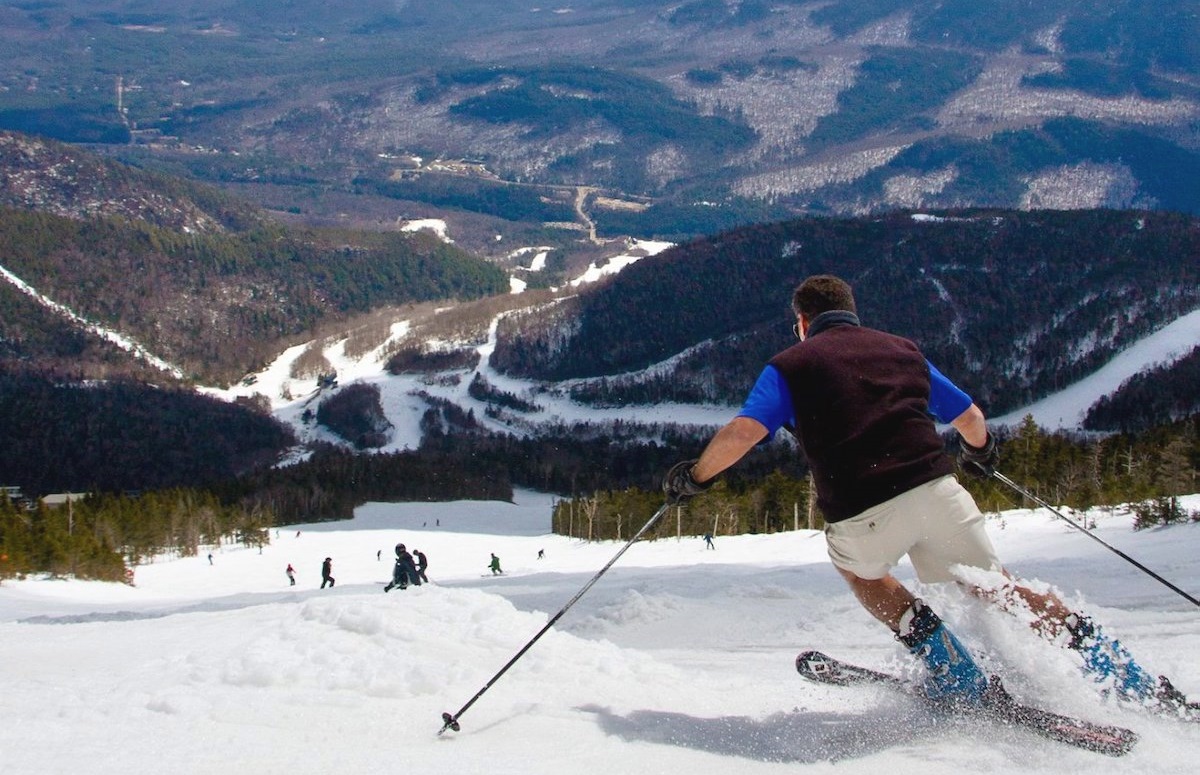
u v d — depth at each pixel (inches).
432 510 4453.7
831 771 123.5
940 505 136.3
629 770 124.2
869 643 236.5
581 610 397.4
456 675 172.9
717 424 7101.4
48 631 350.6
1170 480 1234.6
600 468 5654.5
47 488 6363.2
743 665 215.3
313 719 147.6
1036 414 6353.3
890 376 142.2
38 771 120.1
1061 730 125.3
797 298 157.2
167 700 153.6
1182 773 115.0
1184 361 5930.1
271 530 3873.0
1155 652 184.4
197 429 7450.8
